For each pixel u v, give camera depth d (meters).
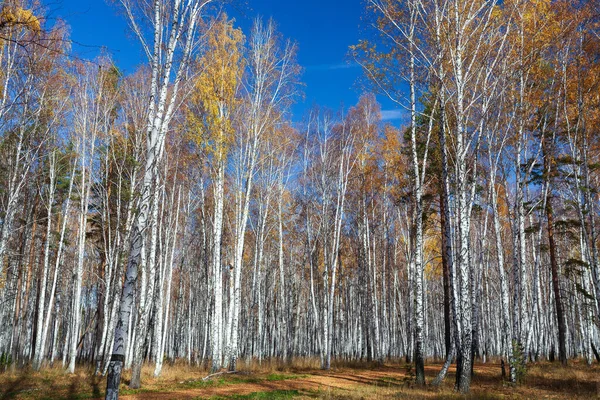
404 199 22.23
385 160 24.75
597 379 15.15
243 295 37.50
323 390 13.76
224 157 19.44
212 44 19.31
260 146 21.72
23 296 26.34
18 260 23.42
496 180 17.97
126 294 8.29
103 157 20.44
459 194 12.95
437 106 15.22
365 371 21.22
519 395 12.02
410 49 14.23
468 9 13.66
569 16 14.24
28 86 14.80
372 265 31.67
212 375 17.44
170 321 38.69
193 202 28.50
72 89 19.03
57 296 27.25
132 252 8.59
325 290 23.56
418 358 13.94
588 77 14.76
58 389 14.54
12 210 18.61
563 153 17.75
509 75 14.37
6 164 17.55
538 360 24.12
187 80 12.12
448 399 10.87
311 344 37.34
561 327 21.33
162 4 10.27
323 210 25.19
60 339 37.28
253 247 31.78
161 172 19.64
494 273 38.19
